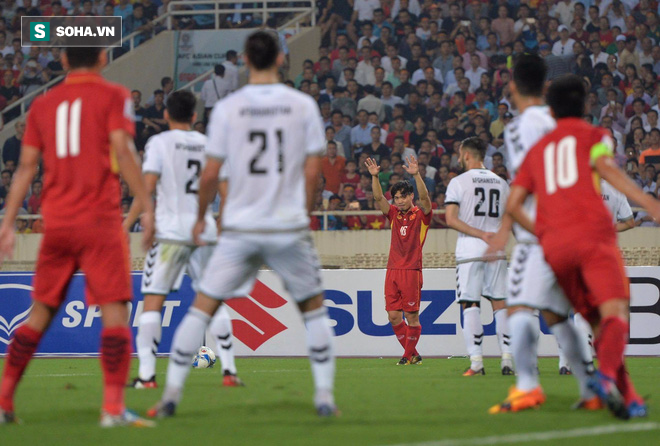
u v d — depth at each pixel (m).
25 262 48.34
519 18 66.44
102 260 14.33
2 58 69.00
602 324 14.70
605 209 14.90
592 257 14.64
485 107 61.25
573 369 16.56
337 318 39.50
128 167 14.41
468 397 19.44
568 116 15.48
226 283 15.05
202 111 66.12
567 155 15.07
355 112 61.28
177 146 21.98
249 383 23.67
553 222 15.02
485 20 66.00
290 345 39.12
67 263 14.68
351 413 16.16
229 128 14.81
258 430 13.76
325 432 13.54
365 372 28.78
